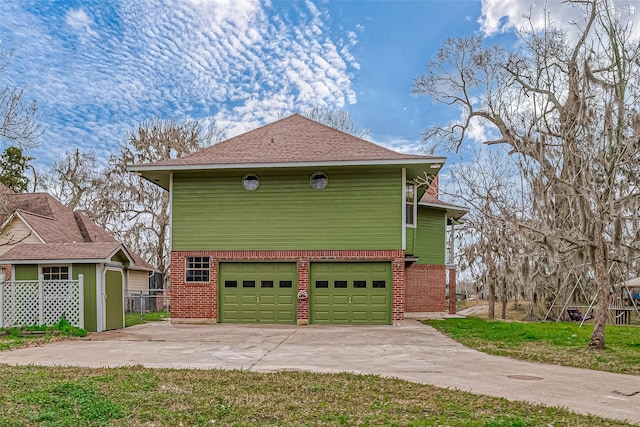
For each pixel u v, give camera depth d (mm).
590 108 11086
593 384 7410
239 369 8273
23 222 20594
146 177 18219
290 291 16672
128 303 25438
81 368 8164
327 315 16438
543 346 11383
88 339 12719
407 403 5996
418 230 21609
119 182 32625
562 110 11992
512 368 8672
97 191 35219
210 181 17203
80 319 14188
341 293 16484
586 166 10570
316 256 16578
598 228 10555
